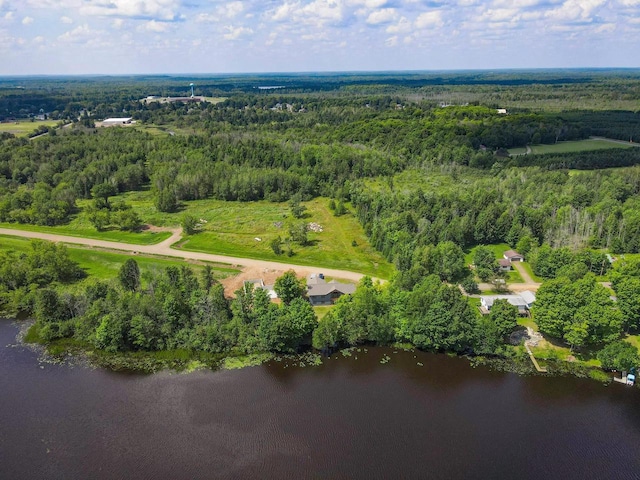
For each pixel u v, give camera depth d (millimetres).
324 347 91812
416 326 91625
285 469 63812
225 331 93312
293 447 67688
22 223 170125
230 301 107500
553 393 81125
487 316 94500
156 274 115250
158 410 75500
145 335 92188
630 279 100438
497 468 64500
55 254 122312
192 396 79125
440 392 80938
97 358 89938
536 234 146000
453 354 92000
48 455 66000
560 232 141250
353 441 69125
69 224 169125
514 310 92750
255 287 115812
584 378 85250
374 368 88000
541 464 65375
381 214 160750
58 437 69375
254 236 157125
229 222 172125
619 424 73688
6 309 110188
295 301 96500
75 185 198000
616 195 169500
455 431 71500
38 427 71375
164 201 183750
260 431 70875
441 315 90500
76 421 72750
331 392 80562
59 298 103312
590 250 129625
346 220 173875
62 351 92125
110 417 73750
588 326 88062
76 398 78312
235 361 89188
